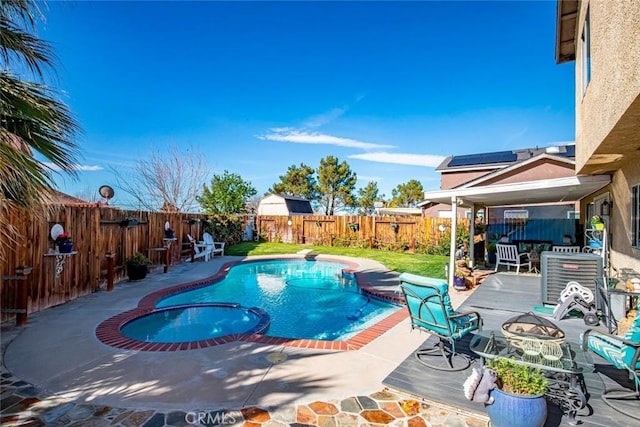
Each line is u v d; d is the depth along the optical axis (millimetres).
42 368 4707
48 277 7789
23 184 3453
